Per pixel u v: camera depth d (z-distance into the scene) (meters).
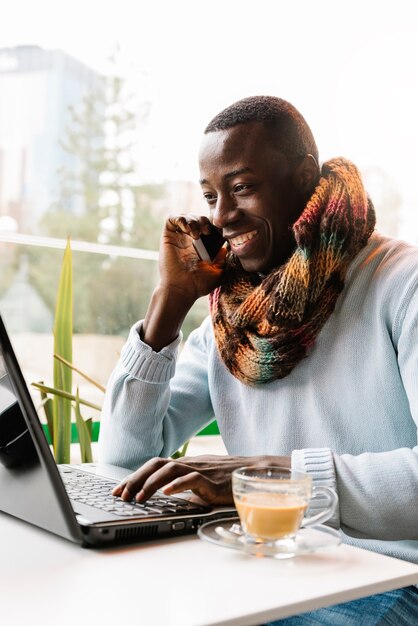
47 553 0.80
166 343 1.43
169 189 2.90
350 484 0.99
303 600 0.68
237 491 0.85
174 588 0.70
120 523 0.83
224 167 1.38
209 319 1.58
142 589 0.69
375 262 1.32
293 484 0.83
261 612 0.65
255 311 1.36
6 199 3.18
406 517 0.99
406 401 1.27
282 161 1.37
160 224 2.97
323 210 1.33
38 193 3.23
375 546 1.18
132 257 2.55
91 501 0.95
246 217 1.39
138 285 2.56
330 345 1.31
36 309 2.41
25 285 2.40
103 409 1.49
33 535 0.87
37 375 2.39
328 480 0.99
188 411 1.53
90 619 0.62
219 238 1.48
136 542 0.84
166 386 1.42
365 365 1.28
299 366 1.33
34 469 0.83
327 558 0.82
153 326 1.42
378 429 1.27
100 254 2.51
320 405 1.30
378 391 1.27
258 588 0.71
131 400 1.41
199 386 1.54
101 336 2.51
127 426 1.42
